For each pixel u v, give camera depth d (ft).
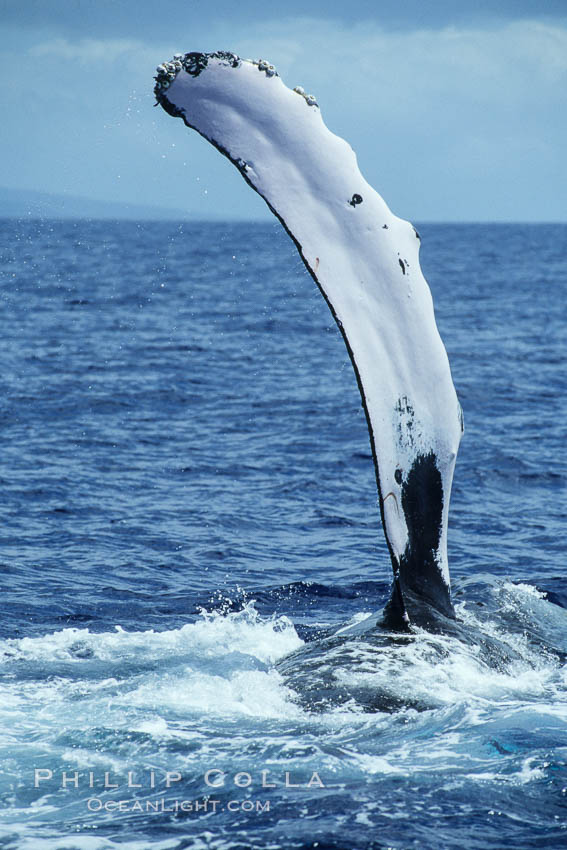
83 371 378.12
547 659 103.91
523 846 69.26
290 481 222.07
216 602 142.31
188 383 358.84
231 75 87.51
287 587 149.28
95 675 106.42
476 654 97.30
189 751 84.58
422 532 96.99
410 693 90.53
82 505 198.08
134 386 346.95
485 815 73.20
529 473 229.66
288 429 281.54
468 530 185.06
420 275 92.22
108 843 70.28
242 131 88.12
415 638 97.45
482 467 234.17
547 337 511.81
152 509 196.54
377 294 91.35
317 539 178.29
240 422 291.17
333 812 73.77
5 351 426.51
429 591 99.96
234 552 169.17
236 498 206.69
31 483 214.07
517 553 169.68
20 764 83.15
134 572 156.97
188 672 105.29
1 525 182.80
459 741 84.07
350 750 83.20
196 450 253.03
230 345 472.85
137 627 130.31
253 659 110.22
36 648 117.50
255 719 90.33
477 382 363.56
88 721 91.50
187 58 86.69
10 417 288.51
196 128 87.81
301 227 89.20
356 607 140.67
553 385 361.30
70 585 149.07
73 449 250.37
